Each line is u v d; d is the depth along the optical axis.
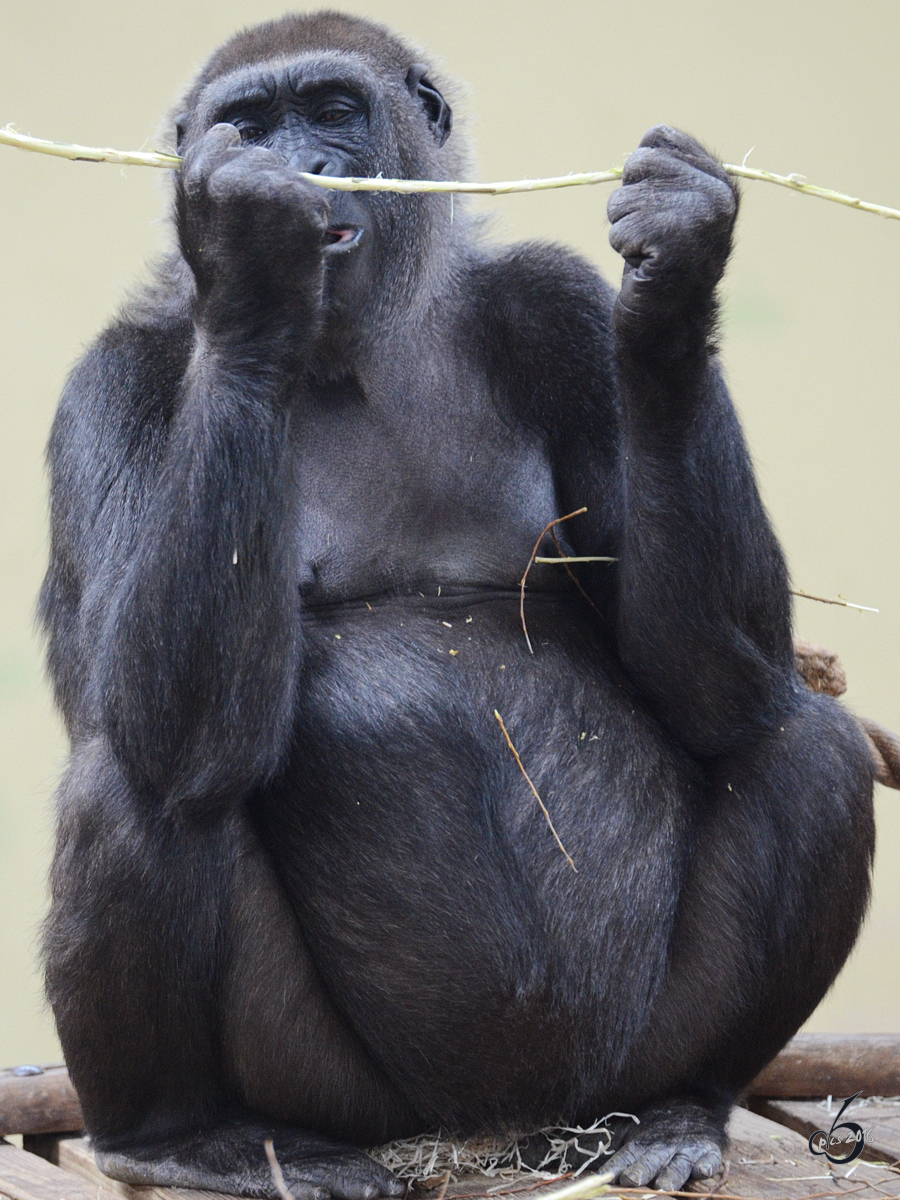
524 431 9.96
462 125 11.46
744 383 28.83
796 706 9.46
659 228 8.36
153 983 8.62
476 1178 9.18
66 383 9.88
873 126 29.86
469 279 10.30
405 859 8.96
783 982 9.29
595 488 9.91
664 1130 9.11
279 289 8.29
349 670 9.19
